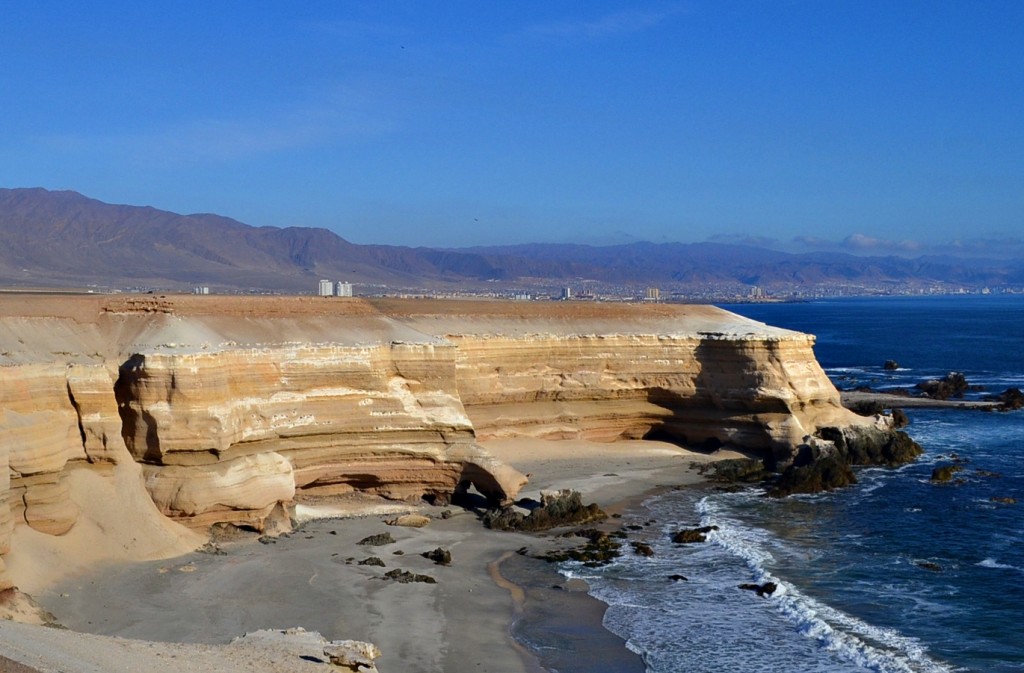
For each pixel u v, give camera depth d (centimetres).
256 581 3619
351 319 5644
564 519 4819
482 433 6388
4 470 3125
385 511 4903
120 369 4144
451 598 3662
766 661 3119
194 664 2345
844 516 5016
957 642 3238
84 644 2370
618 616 3522
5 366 3469
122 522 3762
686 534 4538
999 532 4666
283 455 4656
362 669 2616
